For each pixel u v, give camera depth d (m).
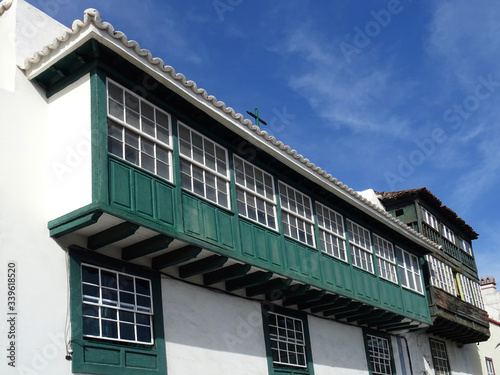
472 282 22.73
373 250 15.65
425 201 20.72
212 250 10.20
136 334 9.50
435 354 19.39
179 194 9.91
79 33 8.94
